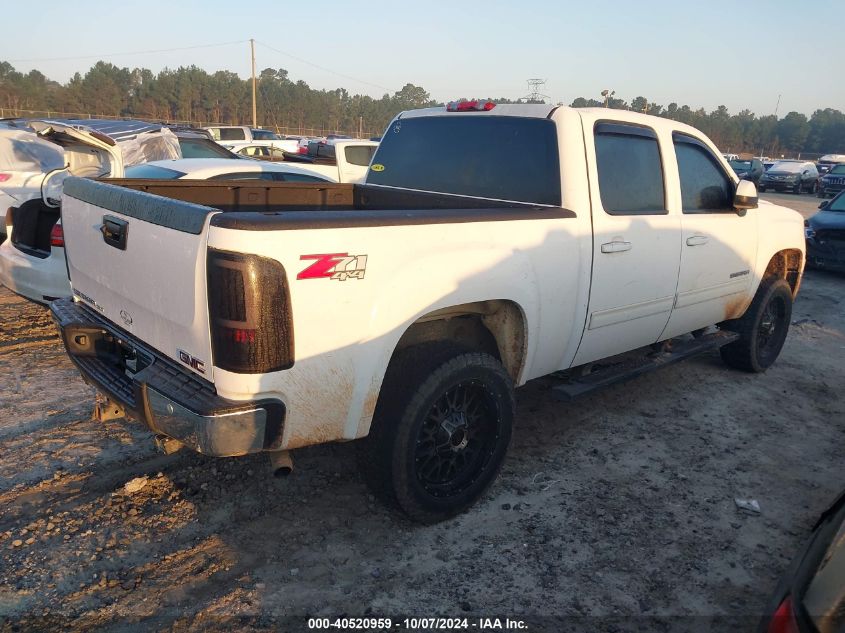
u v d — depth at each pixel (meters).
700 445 4.52
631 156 4.21
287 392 2.64
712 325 5.48
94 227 3.29
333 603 2.84
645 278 4.28
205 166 7.80
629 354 5.85
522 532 3.42
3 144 7.04
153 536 3.21
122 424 4.31
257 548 3.17
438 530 3.40
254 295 2.46
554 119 3.93
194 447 2.60
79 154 5.72
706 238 4.75
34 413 4.39
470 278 3.16
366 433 2.99
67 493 3.52
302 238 2.56
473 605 2.88
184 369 2.81
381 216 2.86
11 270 5.50
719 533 3.51
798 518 3.70
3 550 3.04
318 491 3.67
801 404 5.36
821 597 1.69
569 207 3.80
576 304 3.83
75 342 3.39
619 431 4.66
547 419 4.79
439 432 3.30
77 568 2.96
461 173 4.41
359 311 2.77
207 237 2.49
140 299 2.96
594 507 3.68
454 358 3.19
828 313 8.66
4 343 5.70
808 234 11.46
